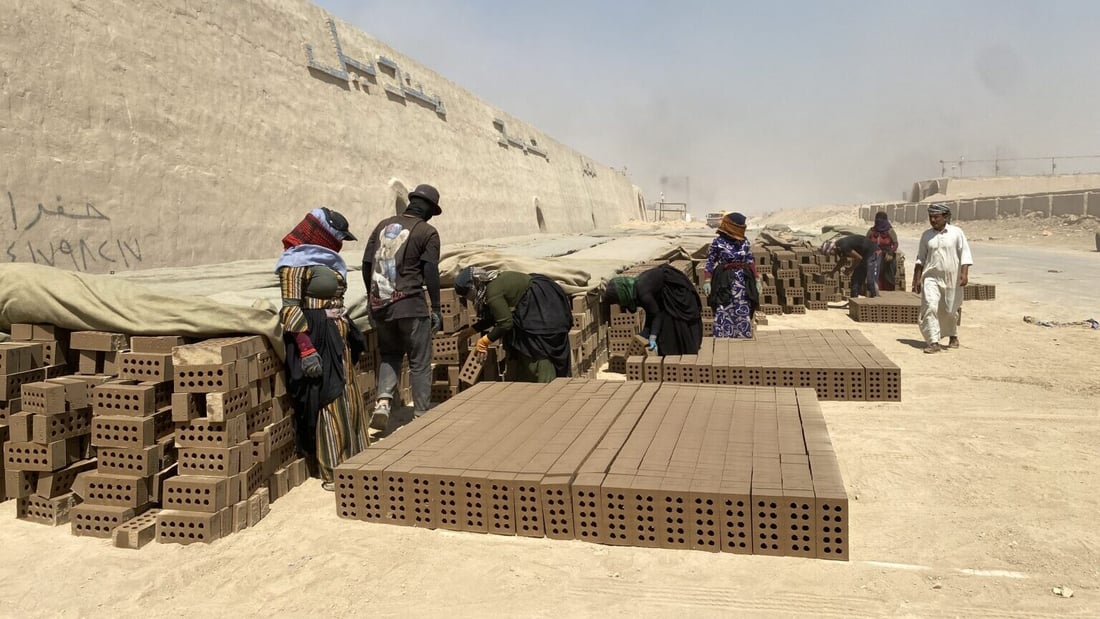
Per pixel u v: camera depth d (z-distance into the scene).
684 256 12.41
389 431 5.96
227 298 5.46
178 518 3.83
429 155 22.44
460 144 25.59
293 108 15.28
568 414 5.15
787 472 3.87
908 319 11.85
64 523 4.13
